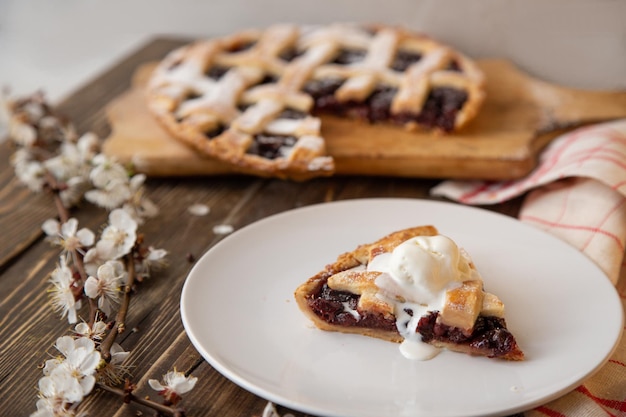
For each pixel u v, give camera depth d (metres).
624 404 0.52
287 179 0.72
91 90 0.87
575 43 0.82
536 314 0.55
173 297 0.59
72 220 0.62
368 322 0.54
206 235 0.66
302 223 0.63
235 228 0.67
